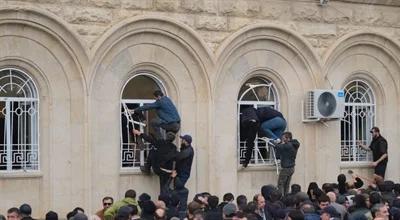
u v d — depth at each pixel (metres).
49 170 19.77
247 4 22.12
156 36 21.03
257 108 22.52
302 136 22.97
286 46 22.73
